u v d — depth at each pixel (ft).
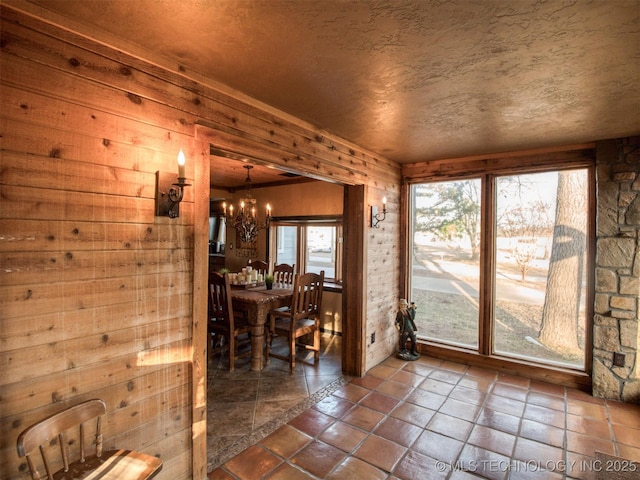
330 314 16.53
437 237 13.66
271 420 8.60
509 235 12.15
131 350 5.26
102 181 4.91
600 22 4.52
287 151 8.10
